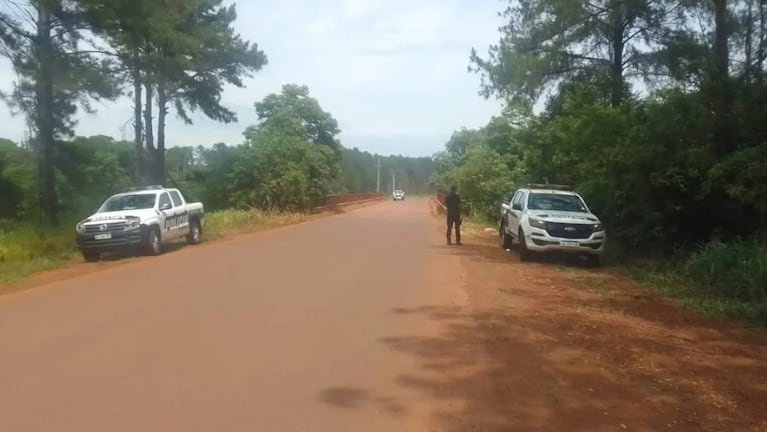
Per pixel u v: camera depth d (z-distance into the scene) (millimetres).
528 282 13641
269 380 6543
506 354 7695
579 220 17016
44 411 5629
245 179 39344
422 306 10516
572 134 20969
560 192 18953
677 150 16984
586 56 24047
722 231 17062
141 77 25969
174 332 8500
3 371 6789
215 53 32156
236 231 27594
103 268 15867
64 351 7566
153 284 12586
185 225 21188
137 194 19938
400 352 7695
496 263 16828
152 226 18422
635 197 18812
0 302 11039
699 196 16281
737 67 17219
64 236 20578
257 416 5551
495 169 36438
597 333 9000
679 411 5898
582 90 21734
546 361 7426
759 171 14102
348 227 30719
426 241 23094
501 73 24125
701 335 9273
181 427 5285
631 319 10203
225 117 35062
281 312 9852
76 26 21375
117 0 20531
